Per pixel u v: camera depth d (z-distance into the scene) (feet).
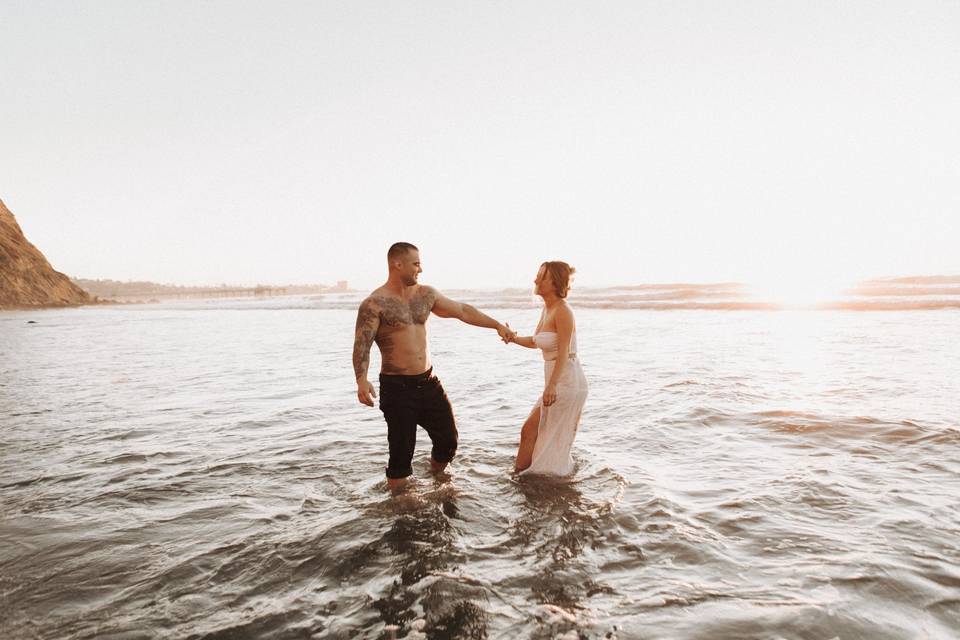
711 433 17.38
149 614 7.96
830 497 11.85
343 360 39.32
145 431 18.88
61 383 29.76
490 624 7.57
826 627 7.24
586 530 10.57
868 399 21.26
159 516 11.58
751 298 125.90
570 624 7.50
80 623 7.74
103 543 10.27
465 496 12.56
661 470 14.08
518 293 230.27
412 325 13.08
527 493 12.69
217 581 8.87
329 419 20.54
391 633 7.41
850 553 9.29
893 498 11.72
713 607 7.82
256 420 20.45
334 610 8.01
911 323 55.77
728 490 12.49
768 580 8.52
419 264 13.08
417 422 13.42
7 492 13.05
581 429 18.54
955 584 8.23
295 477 14.02
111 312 161.17
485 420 20.30
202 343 55.57
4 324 96.12
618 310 96.63
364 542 10.19
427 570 9.12
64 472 14.48
